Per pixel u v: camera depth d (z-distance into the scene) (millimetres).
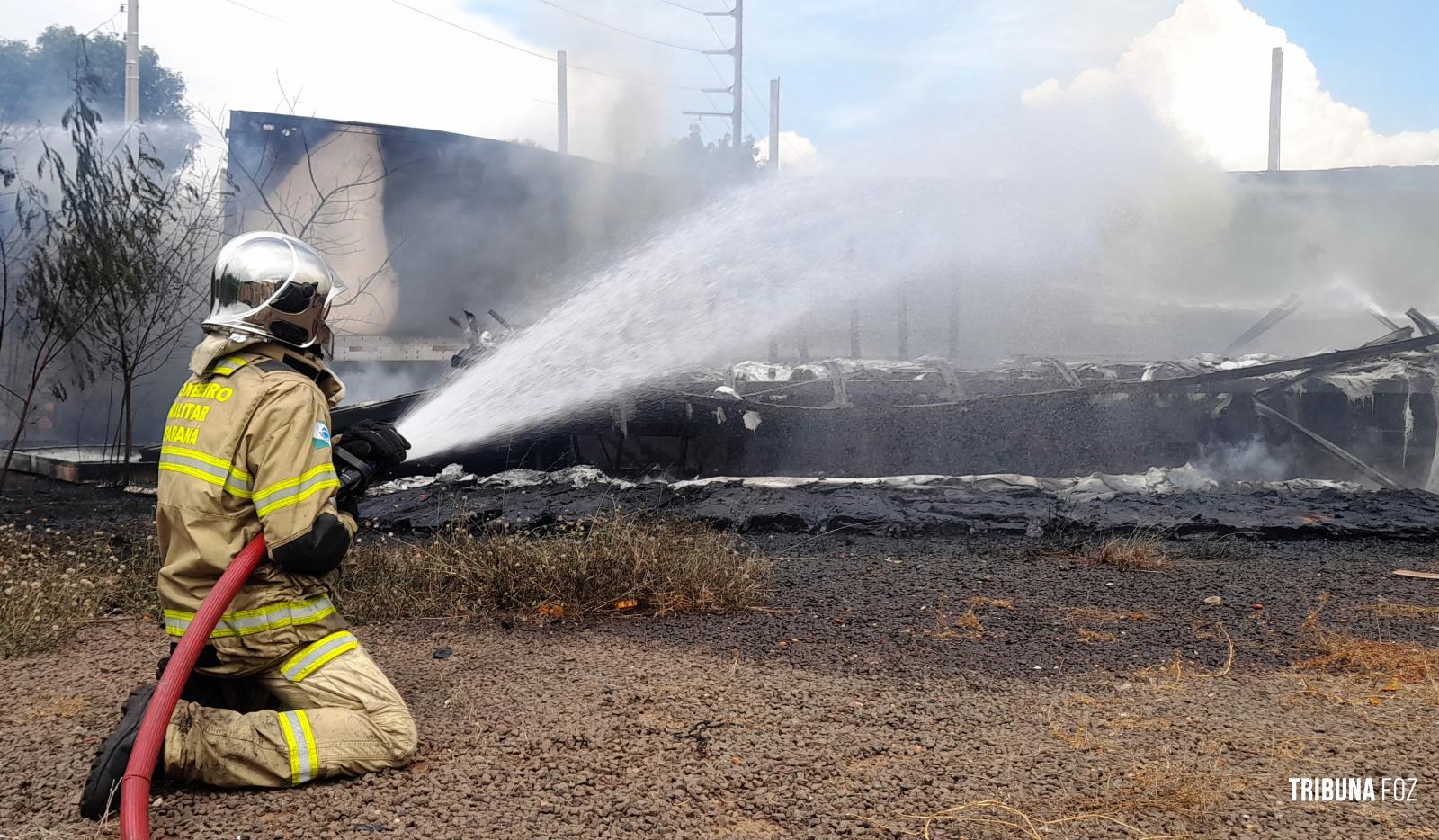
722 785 2912
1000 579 5809
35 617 4461
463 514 6969
